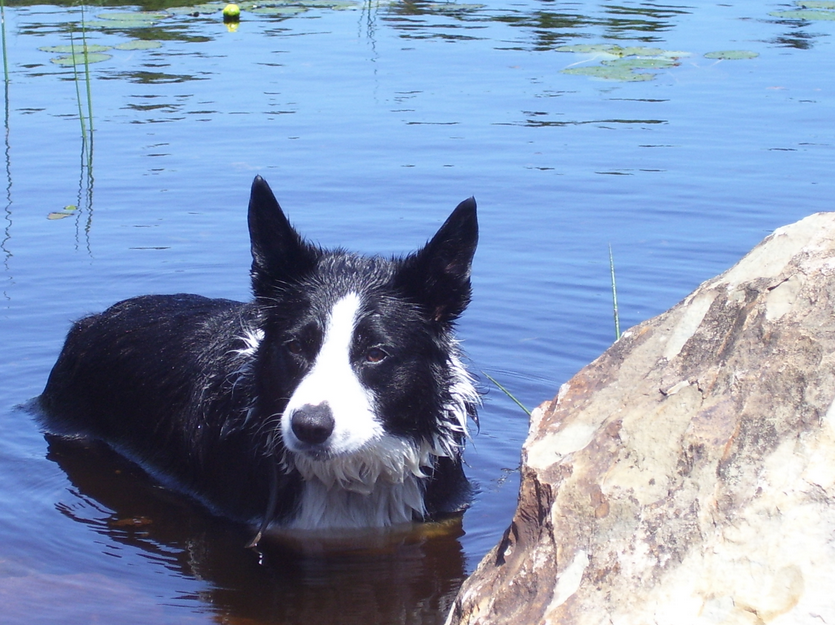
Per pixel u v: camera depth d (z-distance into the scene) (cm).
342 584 192
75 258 263
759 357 170
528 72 416
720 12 552
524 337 241
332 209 279
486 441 220
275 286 204
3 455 218
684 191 287
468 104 369
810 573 158
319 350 197
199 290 254
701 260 260
